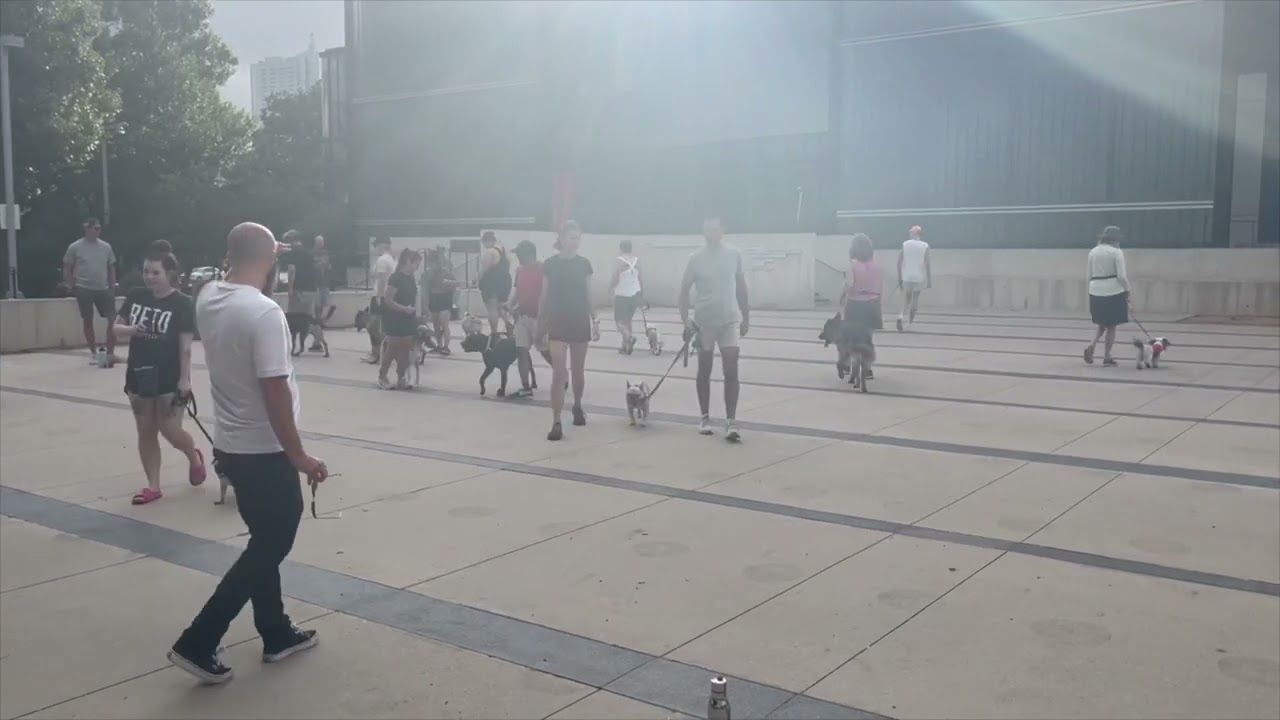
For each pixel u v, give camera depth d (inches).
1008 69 1052.5
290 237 601.6
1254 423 366.0
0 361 582.6
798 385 471.5
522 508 261.0
